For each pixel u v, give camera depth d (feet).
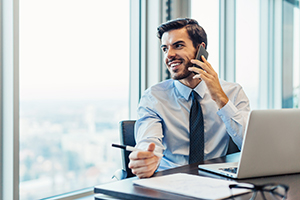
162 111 5.90
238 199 2.73
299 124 3.69
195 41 5.65
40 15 6.43
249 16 12.98
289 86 13.85
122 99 8.27
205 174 3.71
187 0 9.29
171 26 5.63
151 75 8.63
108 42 7.89
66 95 6.93
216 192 2.81
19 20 5.94
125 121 5.90
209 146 5.90
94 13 7.53
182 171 3.87
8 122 5.79
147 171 3.52
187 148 5.82
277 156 3.63
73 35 7.07
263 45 14.10
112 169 7.88
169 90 6.15
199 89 5.83
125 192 2.89
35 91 6.36
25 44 6.18
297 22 13.57
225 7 11.43
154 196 2.75
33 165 6.35
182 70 5.62
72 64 7.05
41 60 6.46
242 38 12.43
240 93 6.35
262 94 14.11
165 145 5.90
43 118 6.51
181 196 2.75
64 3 6.88
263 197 2.77
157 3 8.55
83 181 7.26
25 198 6.23
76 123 7.12
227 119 5.14
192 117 5.61
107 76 7.86
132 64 8.62
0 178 5.80
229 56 11.64
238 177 3.51
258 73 13.79
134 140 5.81
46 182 6.57
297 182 3.45
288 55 13.92
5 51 5.80
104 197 3.04
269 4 14.35
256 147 3.48
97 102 7.60
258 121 3.42
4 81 5.83
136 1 8.63
